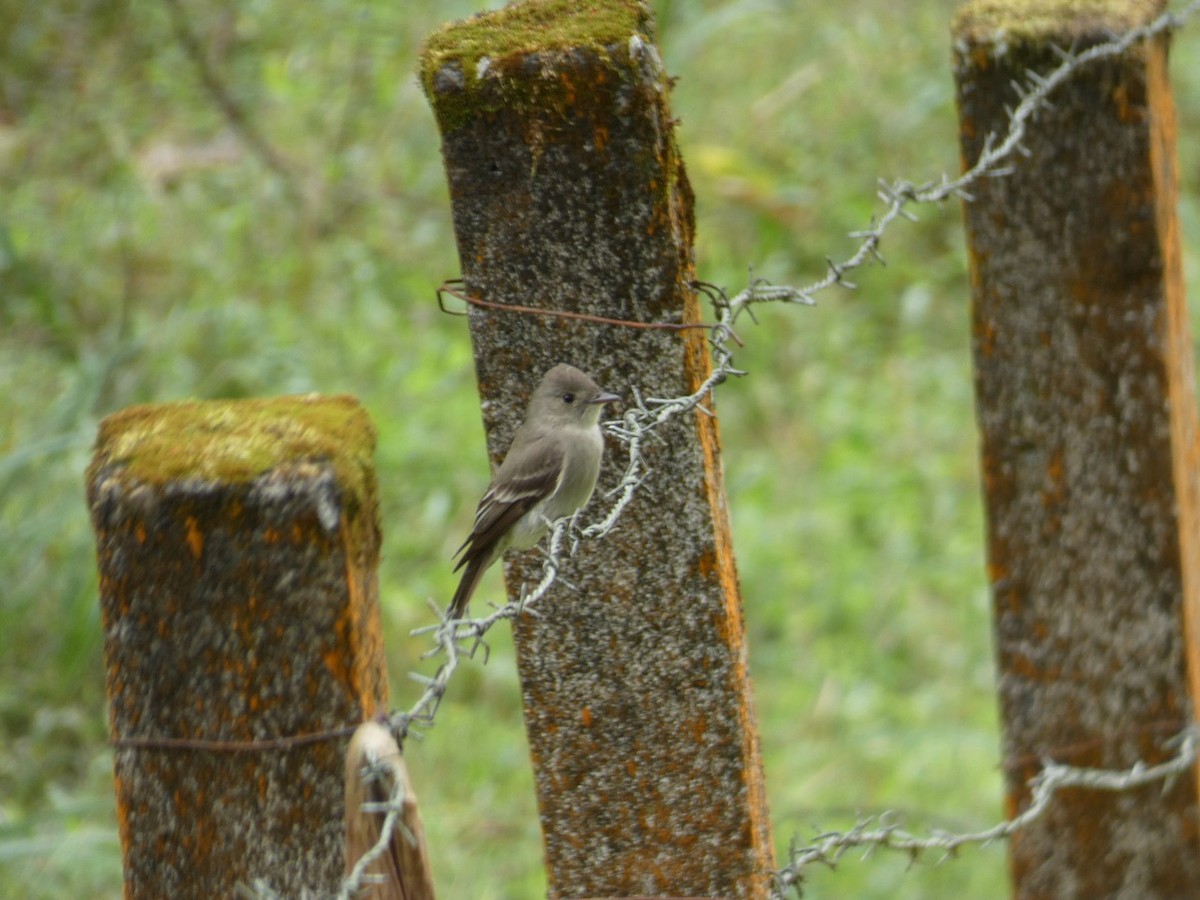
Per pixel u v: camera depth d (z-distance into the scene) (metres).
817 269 20.42
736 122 21.70
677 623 6.71
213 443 5.51
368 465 5.61
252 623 5.41
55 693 12.75
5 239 16.03
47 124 19.20
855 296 20.38
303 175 19.20
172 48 19.83
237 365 15.56
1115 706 8.12
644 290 6.53
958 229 20.83
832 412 18.44
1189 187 21.55
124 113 19.38
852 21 22.89
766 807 7.23
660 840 6.84
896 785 13.41
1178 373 8.02
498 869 11.66
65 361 16.08
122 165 18.38
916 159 21.36
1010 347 8.03
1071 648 8.14
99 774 12.08
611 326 6.57
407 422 16.28
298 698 5.43
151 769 5.52
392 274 18.94
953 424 18.38
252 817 5.48
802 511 17.02
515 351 6.66
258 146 19.23
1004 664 8.30
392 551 15.09
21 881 10.75
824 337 19.53
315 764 5.45
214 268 17.50
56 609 13.11
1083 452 7.98
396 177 19.77
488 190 6.51
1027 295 7.96
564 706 6.82
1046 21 7.79
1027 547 8.14
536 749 6.89
